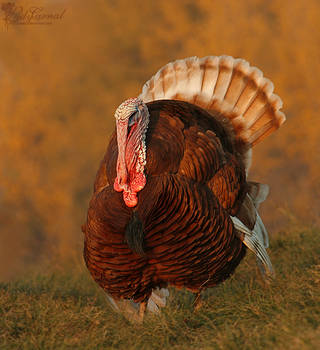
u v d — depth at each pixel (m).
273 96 23.08
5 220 57.94
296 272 21.92
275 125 23.20
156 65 64.62
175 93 22.67
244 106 22.88
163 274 19.44
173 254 18.67
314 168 47.88
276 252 25.86
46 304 20.98
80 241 33.50
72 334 19.00
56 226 56.66
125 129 17.64
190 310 20.06
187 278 19.64
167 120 19.36
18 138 61.34
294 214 33.94
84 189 61.50
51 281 26.19
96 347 17.62
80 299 22.66
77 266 30.00
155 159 18.08
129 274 19.20
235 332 16.69
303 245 25.44
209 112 22.72
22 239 57.28
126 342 17.89
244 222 20.97
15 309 20.70
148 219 17.92
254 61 56.28
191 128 19.77
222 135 21.67
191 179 18.91
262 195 22.66
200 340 17.62
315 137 51.88
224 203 20.03
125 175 17.70
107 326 19.00
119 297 20.31
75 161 62.19
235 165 20.92
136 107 17.77
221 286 22.81
